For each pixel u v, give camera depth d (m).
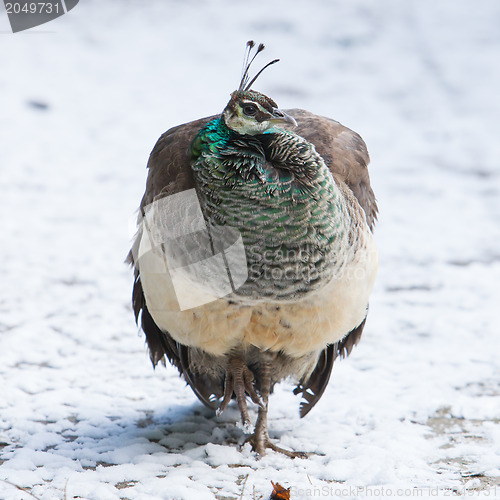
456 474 7.38
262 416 8.08
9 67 29.56
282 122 7.33
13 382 9.67
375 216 9.29
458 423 8.75
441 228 17.66
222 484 7.11
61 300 12.83
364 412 9.03
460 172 22.19
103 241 15.95
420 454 7.85
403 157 23.47
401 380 10.01
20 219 17.06
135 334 11.63
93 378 10.05
